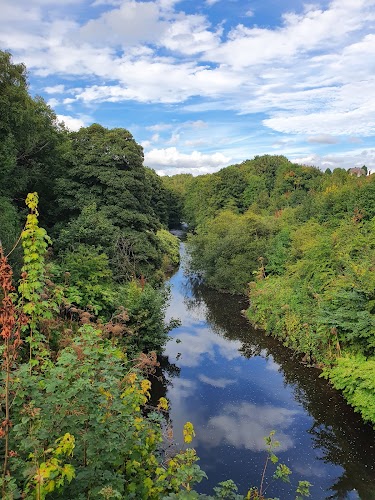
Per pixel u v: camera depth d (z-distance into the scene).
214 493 8.68
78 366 4.80
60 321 9.02
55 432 3.66
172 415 11.77
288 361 15.79
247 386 13.77
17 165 17.61
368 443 10.64
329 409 12.30
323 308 14.55
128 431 4.58
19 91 15.53
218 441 10.59
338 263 16.86
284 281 20.86
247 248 27.84
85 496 3.77
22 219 16.22
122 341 11.77
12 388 3.67
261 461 9.85
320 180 51.59
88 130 23.27
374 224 20.62
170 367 15.25
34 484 3.22
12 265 9.34
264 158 75.12
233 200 55.50
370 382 10.41
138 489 4.54
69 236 16.14
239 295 27.67
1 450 3.46
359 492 8.91
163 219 53.78
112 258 17.09
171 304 25.06
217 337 18.78
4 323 3.12
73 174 20.56
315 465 9.77
